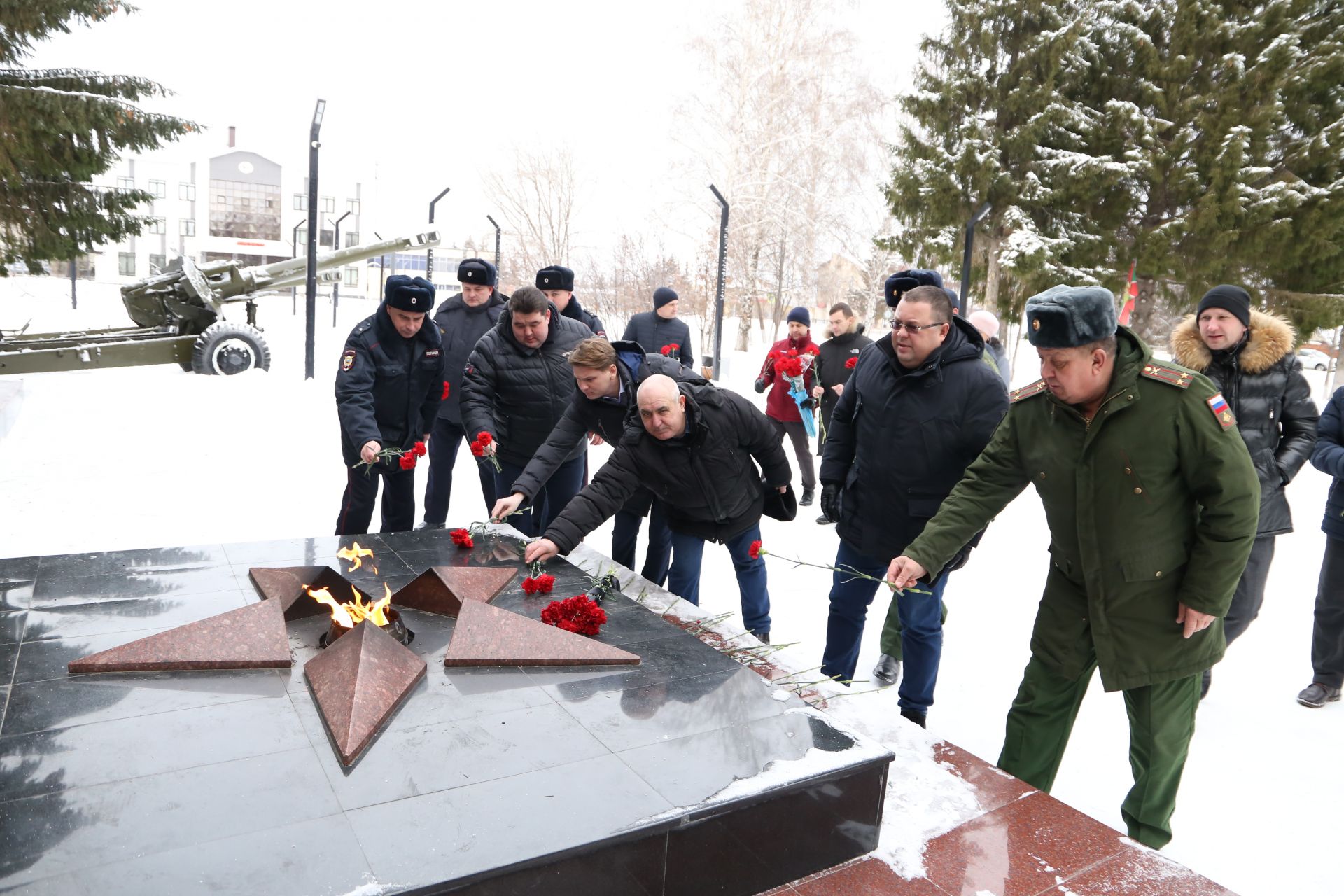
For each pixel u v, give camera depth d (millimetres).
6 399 7859
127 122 12102
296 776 1773
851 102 21781
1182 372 2230
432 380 4438
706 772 1875
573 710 2135
